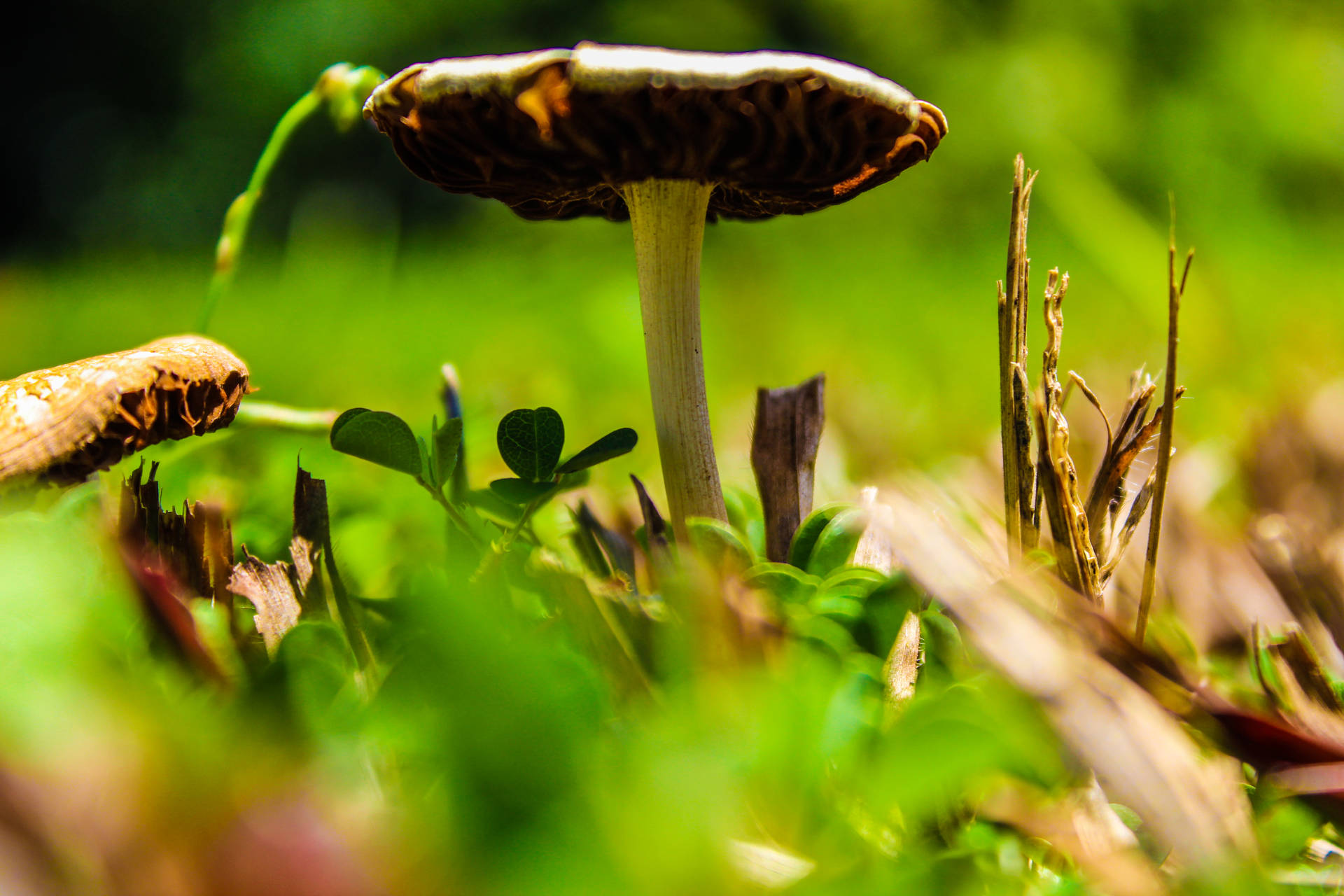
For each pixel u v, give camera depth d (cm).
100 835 11
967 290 75
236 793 12
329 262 77
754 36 110
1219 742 17
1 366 68
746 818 16
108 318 84
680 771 14
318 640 17
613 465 35
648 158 19
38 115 202
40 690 12
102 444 19
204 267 130
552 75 18
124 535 18
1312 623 20
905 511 17
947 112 92
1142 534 22
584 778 14
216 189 170
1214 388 41
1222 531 23
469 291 80
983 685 17
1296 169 90
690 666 17
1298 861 17
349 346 61
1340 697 18
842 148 19
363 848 12
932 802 17
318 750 15
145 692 15
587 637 17
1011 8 94
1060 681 16
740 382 51
